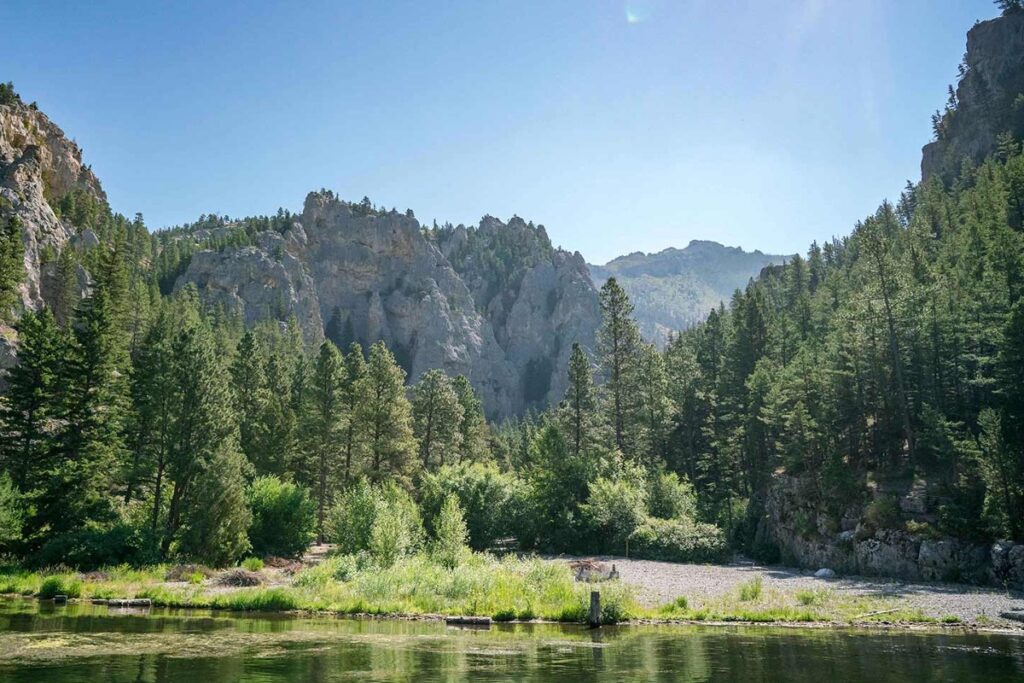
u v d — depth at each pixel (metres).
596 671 15.23
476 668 15.48
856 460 53.75
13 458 46.09
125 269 79.75
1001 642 20.09
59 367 49.47
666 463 77.00
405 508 42.19
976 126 160.00
